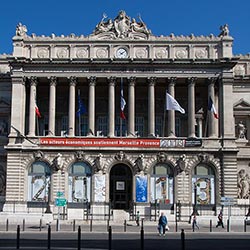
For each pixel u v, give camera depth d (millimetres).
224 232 59781
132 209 80812
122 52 86125
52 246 41125
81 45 86312
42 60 84625
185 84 88625
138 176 81625
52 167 82062
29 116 84500
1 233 56344
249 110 89812
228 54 85250
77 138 82625
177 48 86438
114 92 85438
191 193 81688
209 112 84000
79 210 80375
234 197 81062
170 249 39938
